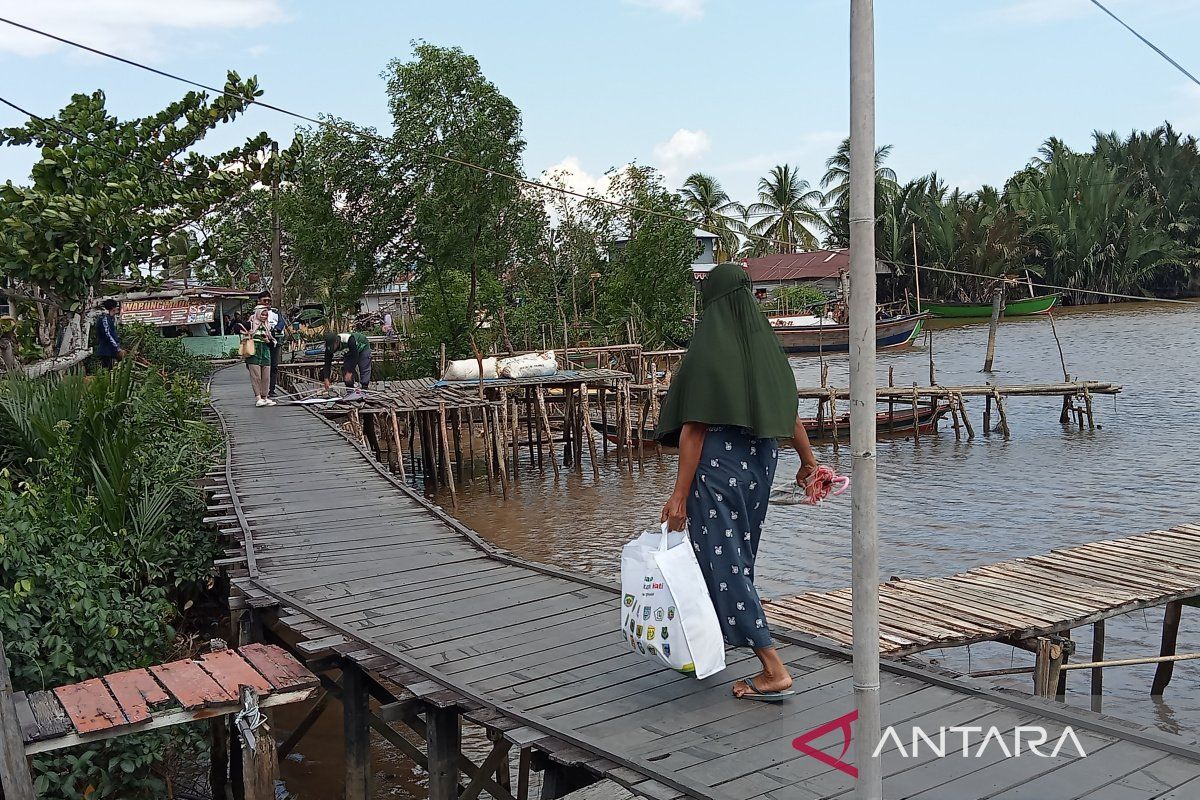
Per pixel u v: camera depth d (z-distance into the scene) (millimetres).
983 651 9453
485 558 8195
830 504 15805
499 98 26188
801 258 55344
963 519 14641
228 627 9734
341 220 26641
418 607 6785
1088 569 8273
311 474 11891
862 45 2875
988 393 21859
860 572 3117
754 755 4223
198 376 23734
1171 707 8164
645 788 3984
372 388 20547
